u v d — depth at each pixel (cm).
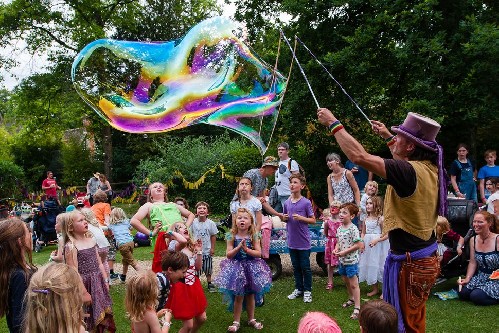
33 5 1825
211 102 517
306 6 1015
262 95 542
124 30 2181
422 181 245
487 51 808
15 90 2016
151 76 504
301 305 503
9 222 265
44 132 2191
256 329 438
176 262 374
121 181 2298
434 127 258
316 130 1075
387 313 219
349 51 921
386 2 912
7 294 256
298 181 515
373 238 532
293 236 516
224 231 877
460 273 541
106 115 495
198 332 435
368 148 1055
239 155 1320
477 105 844
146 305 310
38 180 2597
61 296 220
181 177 1475
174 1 2284
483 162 1108
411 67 896
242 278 425
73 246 367
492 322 438
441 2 902
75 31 1914
